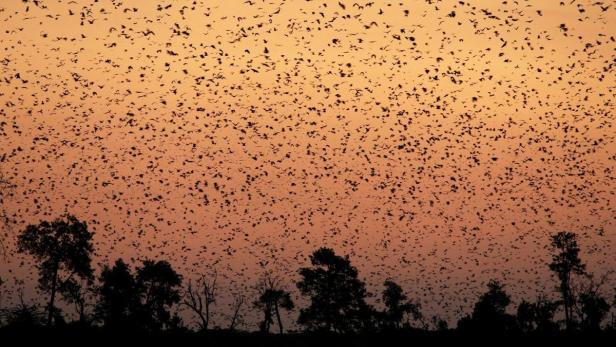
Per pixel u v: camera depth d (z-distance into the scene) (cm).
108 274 5828
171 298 6006
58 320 5159
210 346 5953
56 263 5719
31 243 5681
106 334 5444
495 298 6034
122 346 5369
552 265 6306
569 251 6272
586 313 6034
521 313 5684
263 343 6334
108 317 5619
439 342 5528
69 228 5762
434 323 6469
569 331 5897
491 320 5000
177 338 5947
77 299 5753
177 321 6006
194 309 6506
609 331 5912
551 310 5850
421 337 5991
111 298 5738
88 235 5819
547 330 5625
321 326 6500
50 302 5631
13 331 4822
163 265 6003
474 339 4959
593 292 6188
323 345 6341
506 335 5028
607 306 6000
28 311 4962
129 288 5809
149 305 5916
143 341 5662
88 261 5822
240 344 6203
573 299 6178
